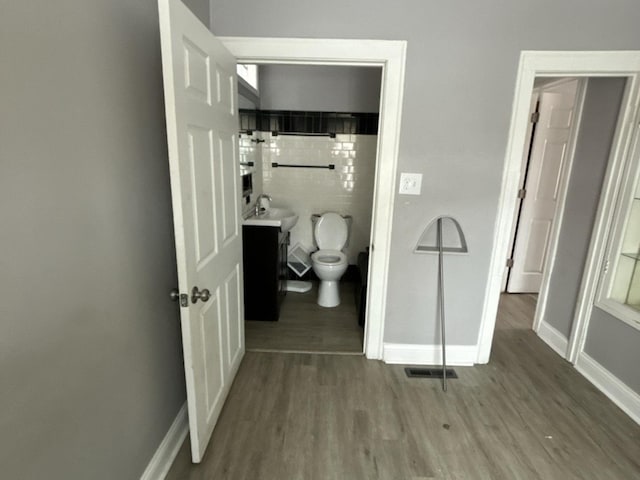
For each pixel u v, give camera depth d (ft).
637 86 6.43
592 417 6.29
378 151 6.81
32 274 2.69
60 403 3.05
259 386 6.86
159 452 4.90
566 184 8.40
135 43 4.01
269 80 11.21
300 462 5.20
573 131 8.22
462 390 6.92
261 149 11.62
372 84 11.25
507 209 6.91
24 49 2.52
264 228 8.95
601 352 7.13
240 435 5.65
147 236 4.43
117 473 3.96
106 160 3.53
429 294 7.42
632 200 6.64
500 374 7.47
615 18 6.04
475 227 7.04
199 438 5.00
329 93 11.32
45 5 2.68
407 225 7.04
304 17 6.10
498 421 6.13
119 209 3.79
